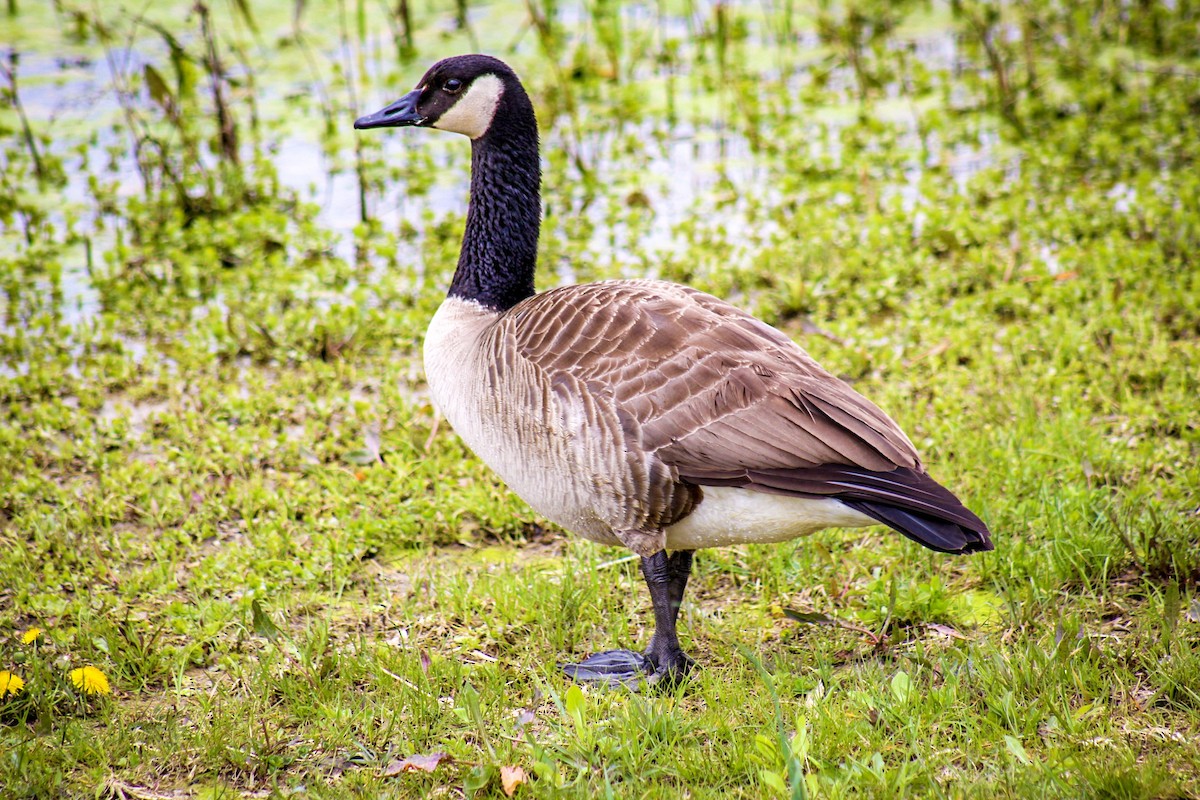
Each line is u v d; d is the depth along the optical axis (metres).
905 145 18.30
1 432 11.77
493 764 7.17
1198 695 7.36
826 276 14.26
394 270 15.22
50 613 9.16
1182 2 21.44
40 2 24.67
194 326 14.24
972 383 12.01
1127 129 17.48
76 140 19.38
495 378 8.12
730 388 7.52
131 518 10.75
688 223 15.54
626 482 7.66
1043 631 8.39
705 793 6.86
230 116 18.38
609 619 9.09
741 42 22.73
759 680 8.12
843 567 9.48
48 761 7.46
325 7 24.77
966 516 6.99
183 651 8.65
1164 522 9.28
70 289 15.26
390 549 10.27
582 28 23.17
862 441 7.33
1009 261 14.09
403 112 9.64
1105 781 6.58
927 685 7.82
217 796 7.14
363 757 7.50
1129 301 12.84
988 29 21.48
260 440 11.67
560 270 15.12
